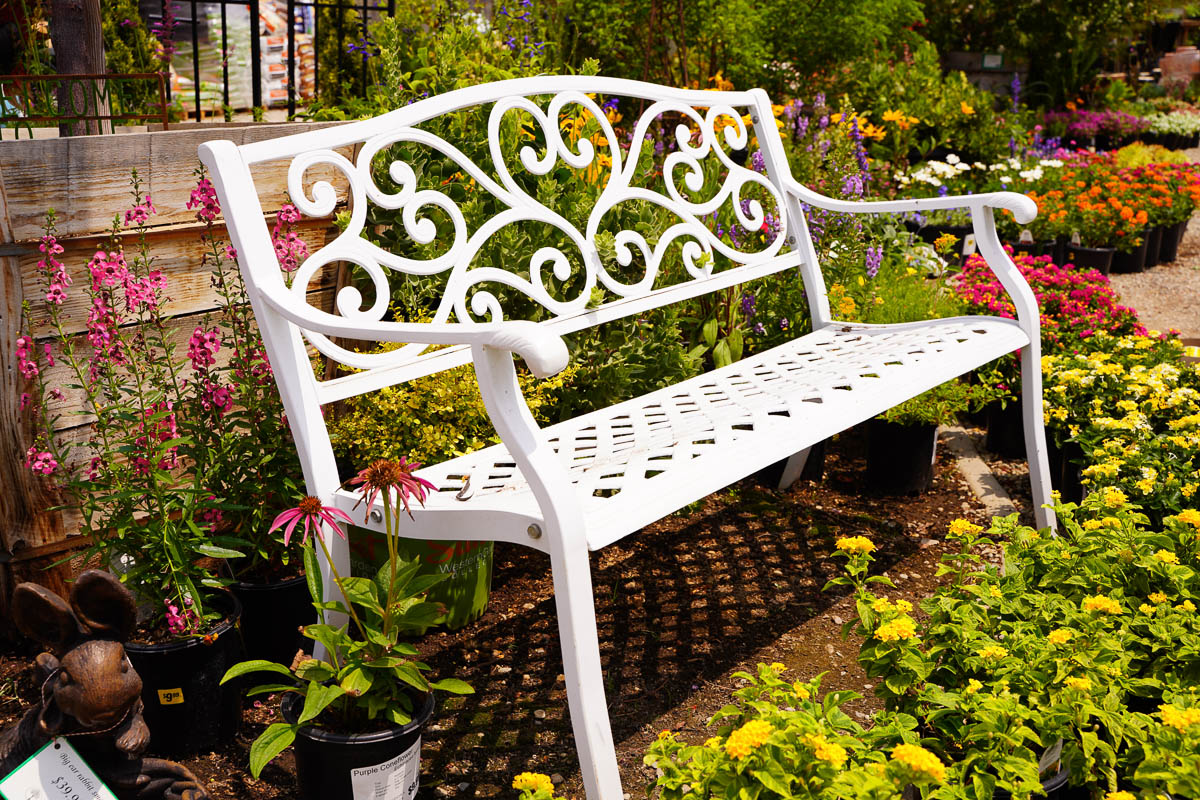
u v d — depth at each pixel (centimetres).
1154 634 173
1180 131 1234
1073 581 188
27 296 204
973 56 1223
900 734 146
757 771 130
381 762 163
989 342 257
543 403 264
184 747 194
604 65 613
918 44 920
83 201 208
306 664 166
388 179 262
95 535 208
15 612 151
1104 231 635
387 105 299
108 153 209
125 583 194
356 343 265
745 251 333
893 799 131
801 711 144
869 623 170
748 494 326
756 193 334
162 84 266
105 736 157
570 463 196
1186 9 1669
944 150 846
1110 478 266
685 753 141
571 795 188
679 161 273
